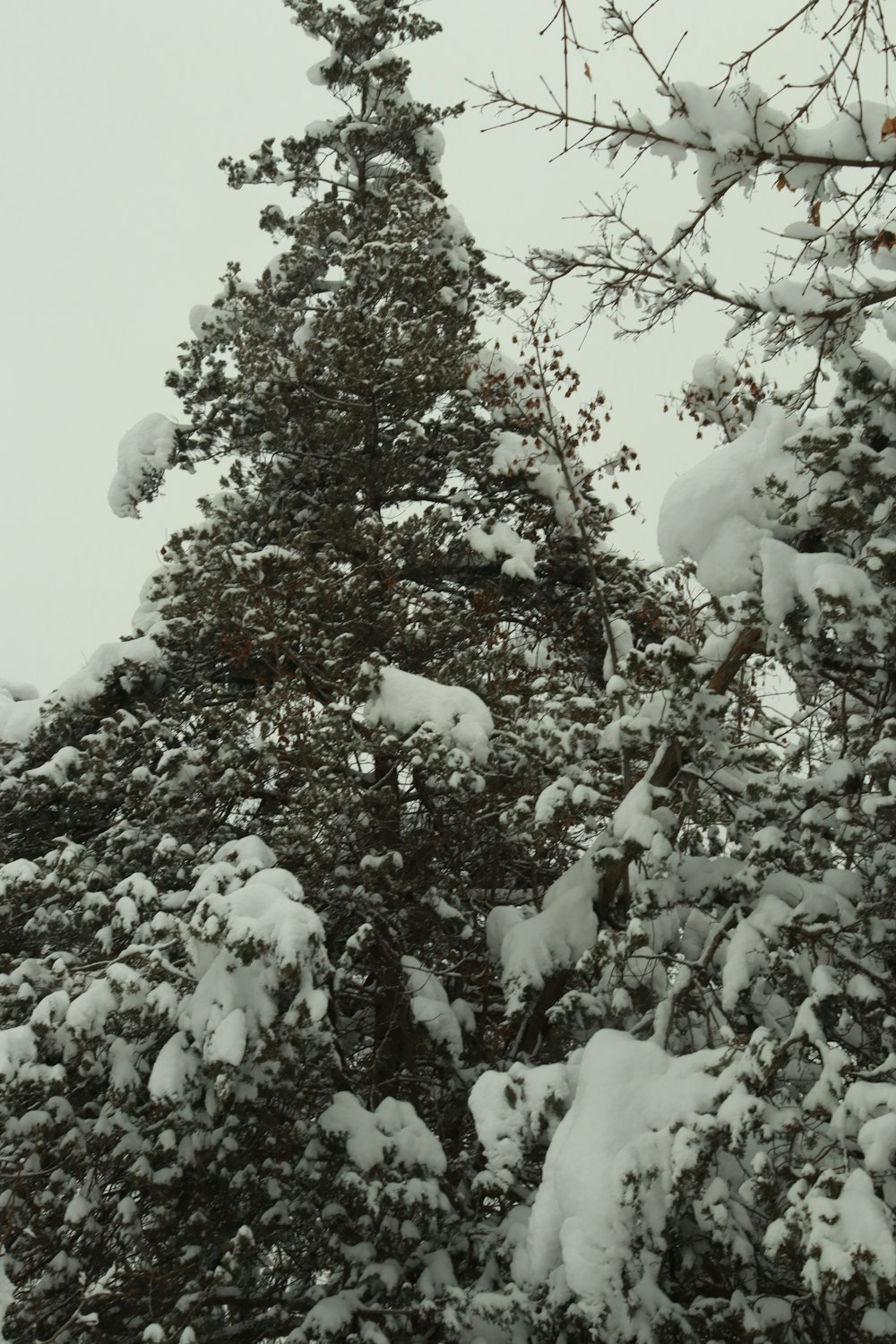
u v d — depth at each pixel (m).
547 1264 6.23
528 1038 9.87
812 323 6.44
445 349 14.23
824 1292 4.87
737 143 5.60
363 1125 7.96
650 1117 6.10
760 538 7.37
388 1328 7.97
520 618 14.27
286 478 14.01
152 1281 8.02
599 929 9.40
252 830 11.51
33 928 9.40
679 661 7.24
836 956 6.79
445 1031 9.44
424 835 10.20
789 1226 5.18
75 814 12.02
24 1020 8.02
